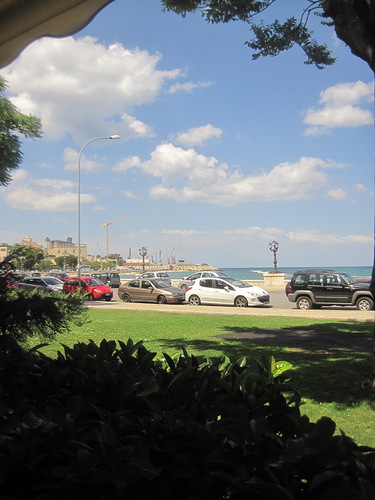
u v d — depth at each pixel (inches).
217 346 437.7
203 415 80.3
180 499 69.1
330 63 444.8
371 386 275.4
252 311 904.9
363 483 52.3
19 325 140.9
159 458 69.3
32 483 70.6
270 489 56.4
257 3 395.9
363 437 193.3
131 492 65.1
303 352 413.1
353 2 270.8
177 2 384.8
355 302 976.9
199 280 1190.3
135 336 513.3
